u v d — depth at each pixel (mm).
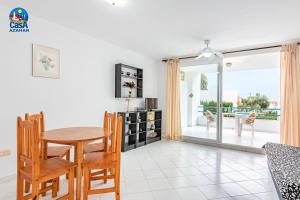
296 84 3463
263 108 6457
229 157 3643
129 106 4504
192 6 2293
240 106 7098
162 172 2840
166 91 5301
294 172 859
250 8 2316
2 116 2344
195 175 2744
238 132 5625
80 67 3332
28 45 2592
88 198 2064
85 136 2000
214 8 2334
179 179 2598
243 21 2703
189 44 3881
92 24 2932
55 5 2330
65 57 3082
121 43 3924
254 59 4781
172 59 5141
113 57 4020
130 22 2822
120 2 2219
